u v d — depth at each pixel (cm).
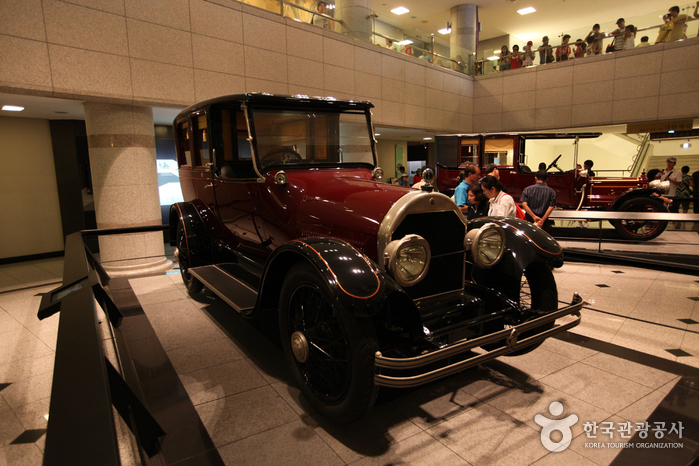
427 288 242
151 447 164
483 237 250
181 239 418
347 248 207
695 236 782
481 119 1334
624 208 724
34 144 717
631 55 1088
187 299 438
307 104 331
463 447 200
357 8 939
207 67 654
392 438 207
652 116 1078
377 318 216
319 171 325
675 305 402
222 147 364
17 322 407
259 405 237
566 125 1198
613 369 275
